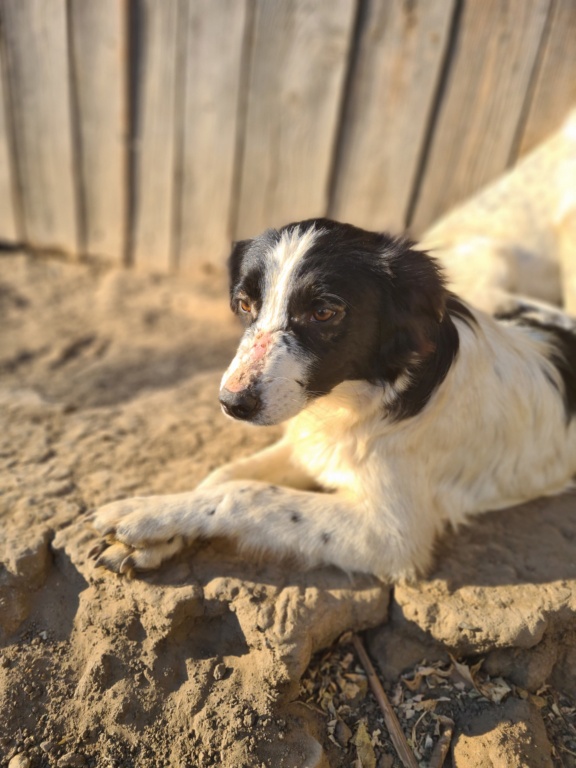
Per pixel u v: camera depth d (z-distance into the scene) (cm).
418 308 45
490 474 55
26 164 100
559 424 57
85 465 59
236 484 50
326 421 51
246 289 46
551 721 46
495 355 53
